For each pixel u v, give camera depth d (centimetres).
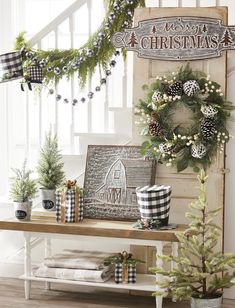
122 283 364
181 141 374
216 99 370
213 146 371
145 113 381
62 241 431
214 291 332
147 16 384
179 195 382
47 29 426
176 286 329
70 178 423
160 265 352
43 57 415
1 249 443
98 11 484
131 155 388
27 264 380
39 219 383
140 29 385
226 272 360
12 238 440
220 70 372
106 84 416
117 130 415
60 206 375
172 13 379
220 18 372
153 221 356
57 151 399
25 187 379
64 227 364
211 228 331
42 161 396
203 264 328
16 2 478
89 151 398
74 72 412
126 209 382
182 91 372
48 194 391
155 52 382
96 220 383
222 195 374
